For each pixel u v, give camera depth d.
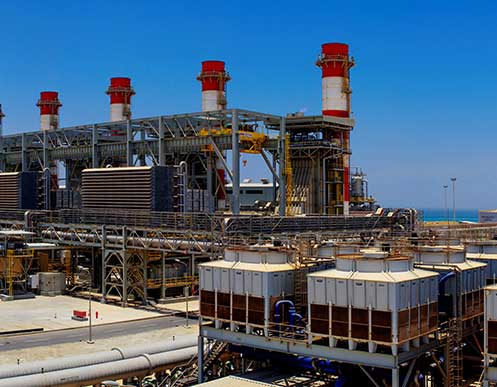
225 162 110.31
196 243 85.44
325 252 54.78
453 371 48.50
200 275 53.28
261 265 50.66
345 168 143.38
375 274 44.81
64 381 53.34
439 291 50.62
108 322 85.38
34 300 102.12
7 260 104.06
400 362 43.62
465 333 50.94
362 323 44.06
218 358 54.41
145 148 122.25
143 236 95.94
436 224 148.75
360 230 98.38
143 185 100.88
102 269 100.56
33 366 55.19
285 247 53.38
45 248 108.25
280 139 114.88
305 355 47.00
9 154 156.25
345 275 45.41
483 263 54.62
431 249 52.66
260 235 65.88
